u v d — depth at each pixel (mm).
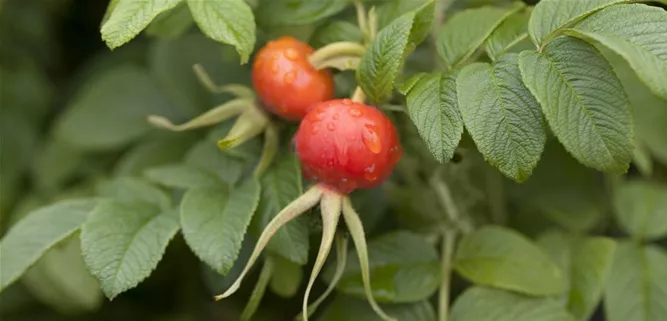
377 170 405
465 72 395
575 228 479
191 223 420
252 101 431
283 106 421
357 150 401
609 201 484
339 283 437
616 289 460
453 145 388
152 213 433
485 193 494
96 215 427
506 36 415
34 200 551
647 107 483
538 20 397
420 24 414
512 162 387
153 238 422
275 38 469
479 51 427
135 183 448
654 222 476
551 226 495
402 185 489
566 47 390
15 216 546
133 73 555
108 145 545
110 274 413
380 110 421
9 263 429
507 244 445
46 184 554
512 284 437
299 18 442
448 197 477
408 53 417
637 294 459
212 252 413
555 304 435
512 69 393
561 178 486
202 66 513
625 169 385
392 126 408
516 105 389
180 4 434
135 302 562
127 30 396
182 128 431
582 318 449
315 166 405
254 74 424
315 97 419
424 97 396
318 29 443
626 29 382
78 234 433
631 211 479
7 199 559
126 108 549
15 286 551
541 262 441
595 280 454
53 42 609
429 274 441
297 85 417
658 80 370
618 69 479
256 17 445
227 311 548
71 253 521
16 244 432
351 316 441
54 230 434
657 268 464
